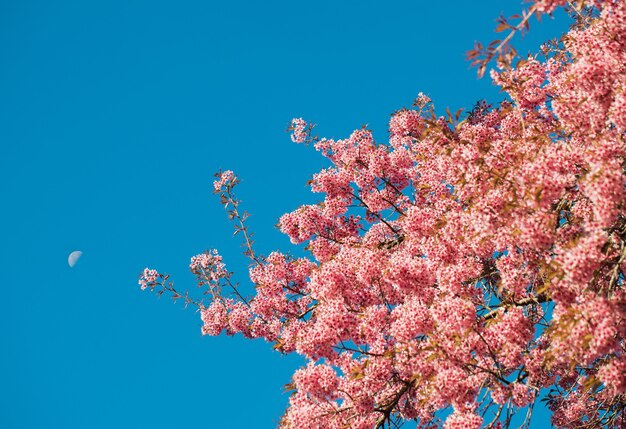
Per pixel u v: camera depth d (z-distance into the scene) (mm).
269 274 13133
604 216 6930
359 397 8977
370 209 12859
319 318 9055
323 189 13125
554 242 7777
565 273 7008
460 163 8938
